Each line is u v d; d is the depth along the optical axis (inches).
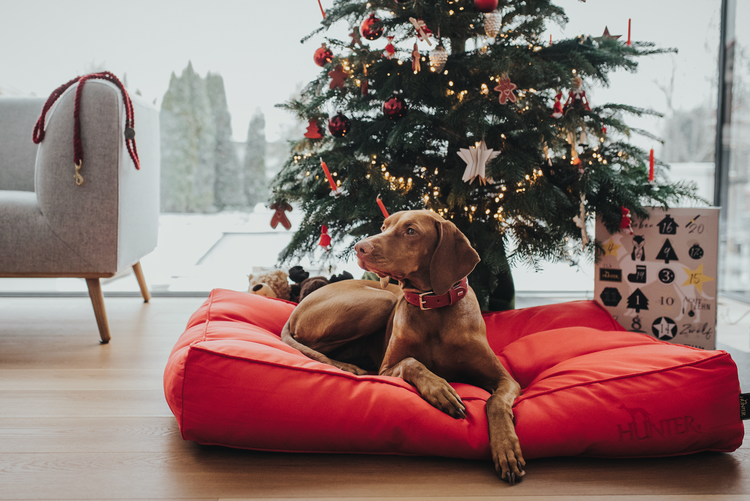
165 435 55.0
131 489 44.2
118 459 49.5
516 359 68.1
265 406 49.2
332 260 100.9
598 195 82.7
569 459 50.0
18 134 122.2
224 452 51.2
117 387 69.7
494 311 87.2
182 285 146.0
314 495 43.3
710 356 52.1
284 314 83.2
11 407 62.4
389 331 67.9
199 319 74.4
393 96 78.2
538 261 85.6
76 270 89.4
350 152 88.6
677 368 51.6
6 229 87.3
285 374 51.0
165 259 147.0
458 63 80.0
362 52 82.0
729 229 136.8
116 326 104.0
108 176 88.9
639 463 49.4
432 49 79.4
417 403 49.4
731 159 135.0
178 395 50.8
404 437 48.7
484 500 42.6
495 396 51.3
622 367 53.6
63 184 87.4
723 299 135.3
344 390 50.3
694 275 80.3
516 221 84.9
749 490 44.6
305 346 69.6
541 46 82.2
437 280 56.3
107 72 92.3
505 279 92.8
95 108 87.7
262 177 144.3
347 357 74.6
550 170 85.0
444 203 84.9
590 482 45.7
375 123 86.6
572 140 76.5
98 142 88.0
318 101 82.3
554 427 48.3
